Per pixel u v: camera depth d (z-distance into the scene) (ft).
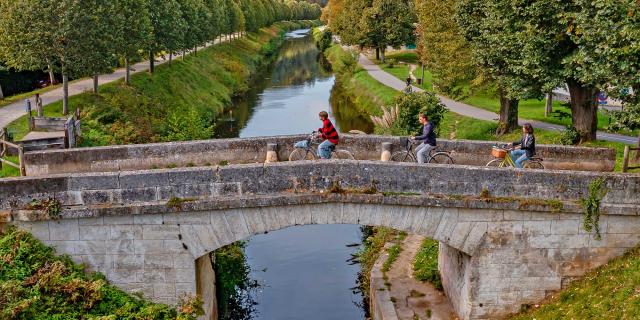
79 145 89.10
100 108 127.85
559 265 56.03
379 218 54.95
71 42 117.19
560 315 52.80
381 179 54.65
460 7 104.12
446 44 122.11
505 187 54.65
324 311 71.56
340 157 69.26
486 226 55.21
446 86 127.13
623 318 47.70
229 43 314.35
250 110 189.16
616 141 98.58
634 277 51.49
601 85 70.90
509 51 89.81
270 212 53.98
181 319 52.60
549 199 54.54
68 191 52.49
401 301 64.80
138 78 165.17
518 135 115.34
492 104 158.61
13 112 117.91
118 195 52.80
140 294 54.34
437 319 60.95
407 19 259.39
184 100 170.30
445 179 54.54
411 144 67.92
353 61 257.14
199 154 65.62
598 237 55.16
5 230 52.60
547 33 81.25
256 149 66.95
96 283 52.13
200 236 53.62
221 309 69.87
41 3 114.32
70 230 52.75
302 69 299.79
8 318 47.32
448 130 130.41
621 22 60.44
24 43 115.65
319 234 96.73
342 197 54.03
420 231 55.26
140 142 117.91
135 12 149.69
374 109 179.11
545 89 84.17
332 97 215.10
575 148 67.21
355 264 84.99
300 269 83.30
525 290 56.59
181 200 53.01
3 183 51.65
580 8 76.23
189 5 210.18
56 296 50.70
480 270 56.24
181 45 191.72
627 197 54.34
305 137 68.13
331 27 357.41
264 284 78.69
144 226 53.11
